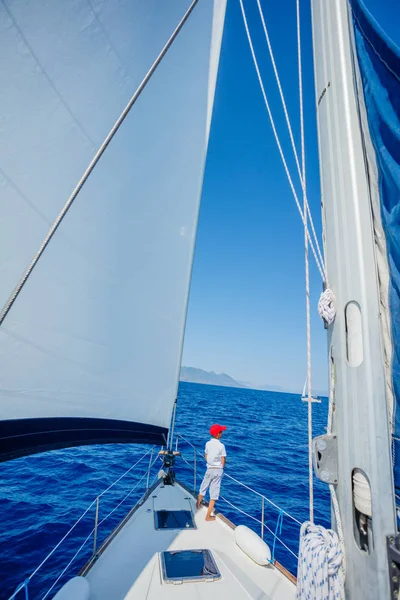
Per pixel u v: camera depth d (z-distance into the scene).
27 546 6.40
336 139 1.55
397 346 1.39
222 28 4.56
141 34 3.06
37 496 8.81
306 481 11.95
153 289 4.19
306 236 1.96
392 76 1.54
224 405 43.41
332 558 1.27
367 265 1.37
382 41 1.57
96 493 9.30
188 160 4.27
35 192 2.54
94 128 2.86
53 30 2.41
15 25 2.24
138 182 3.61
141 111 3.46
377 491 1.19
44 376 2.86
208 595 2.97
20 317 2.60
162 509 4.95
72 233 2.92
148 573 3.28
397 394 1.38
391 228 1.44
